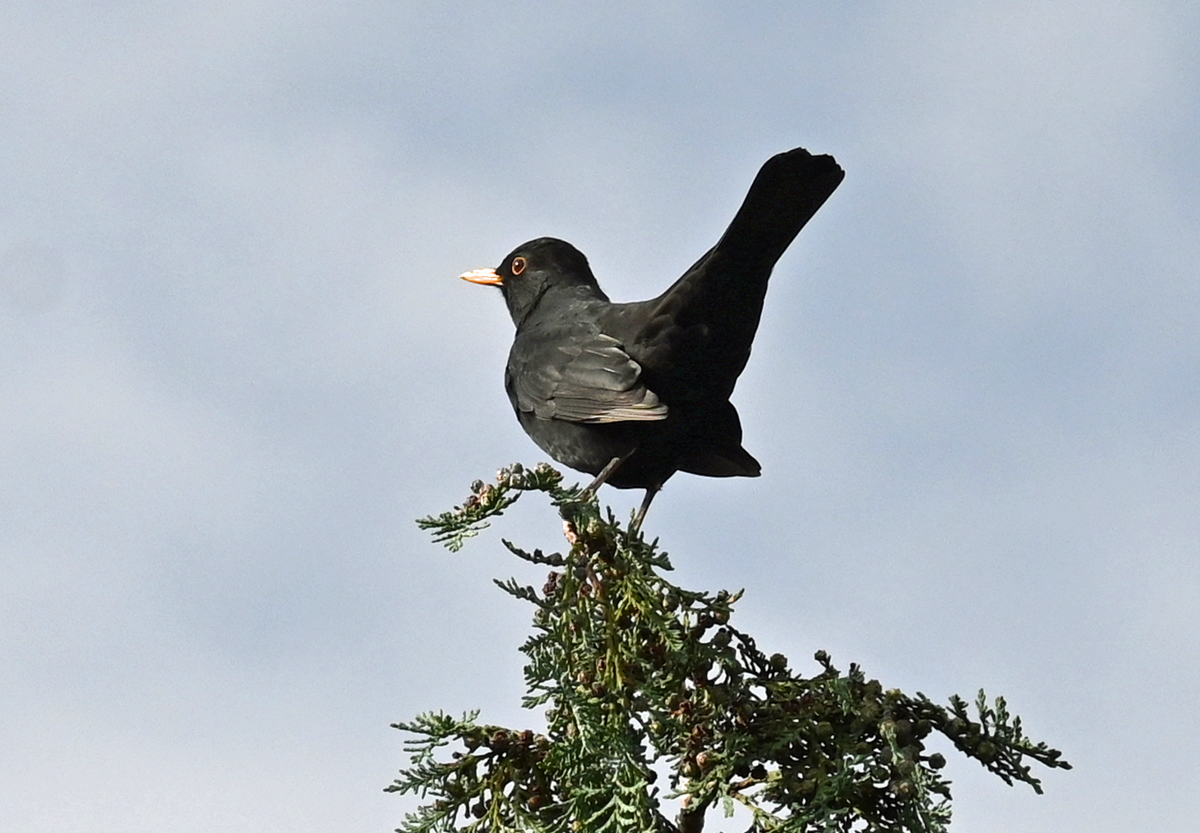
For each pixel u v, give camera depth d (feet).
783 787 30.27
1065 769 29.99
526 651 30.89
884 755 30.07
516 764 31.14
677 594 31.89
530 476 31.42
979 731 30.50
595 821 29.50
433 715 31.27
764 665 32.35
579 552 31.81
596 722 29.35
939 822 28.66
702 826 31.81
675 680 31.60
